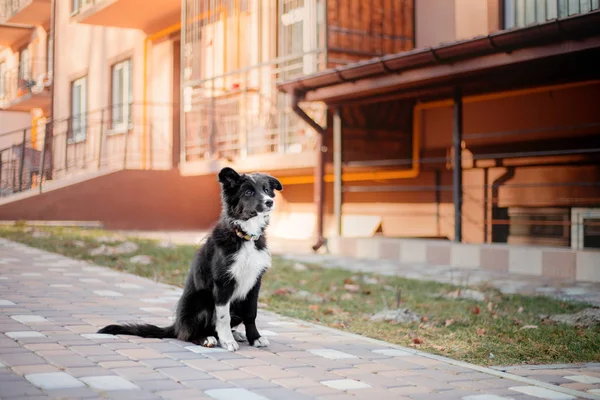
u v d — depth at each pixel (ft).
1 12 84.23
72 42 73.67
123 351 14.67
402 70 35.42
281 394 11.94
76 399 10.94
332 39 42.09
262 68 48.60
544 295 26.05
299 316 21.36
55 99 76.43
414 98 44.06
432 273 32.63
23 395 11.02
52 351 14.34
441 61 33.65
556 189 38.40
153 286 25.14
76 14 72.23
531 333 19.43
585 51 28.99
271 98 47.70
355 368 14.32
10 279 25.17
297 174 49.70
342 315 22.11
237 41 50.67
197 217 57.16
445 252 36.40
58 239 39.99
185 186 56.44
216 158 51.06
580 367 15.97
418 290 27.45
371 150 43.14
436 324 20.77
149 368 13.35
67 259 32.09
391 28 44.39
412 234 45.60
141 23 61.00
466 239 43.01
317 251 41.88
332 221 49.73
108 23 61.11
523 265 33.12
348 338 17.80
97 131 68.18
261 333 17.94
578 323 21.03
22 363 13.19
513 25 40.86
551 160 38.55
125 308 20.49
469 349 17.49
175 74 58.80
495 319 21.47
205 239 16.35
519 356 16.97
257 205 15.62
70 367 13.05
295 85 40.04
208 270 15.81
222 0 51.67
